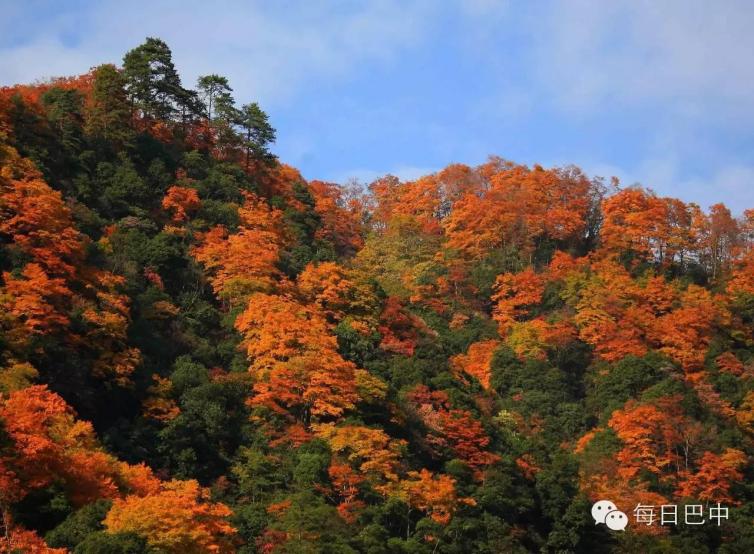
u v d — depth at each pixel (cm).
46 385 8056
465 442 10225
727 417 12144
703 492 10625
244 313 10788
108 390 9150
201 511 7238
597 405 12425
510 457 10406
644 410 11300
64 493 7038
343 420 9531
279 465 9019
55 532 6662
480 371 12988
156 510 6862
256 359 10262
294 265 12788
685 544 9856
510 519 9600
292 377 9794
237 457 9156
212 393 9525
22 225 9819
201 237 12206
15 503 6831
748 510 10644
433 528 8762
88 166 12275
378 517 8575
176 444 8862
